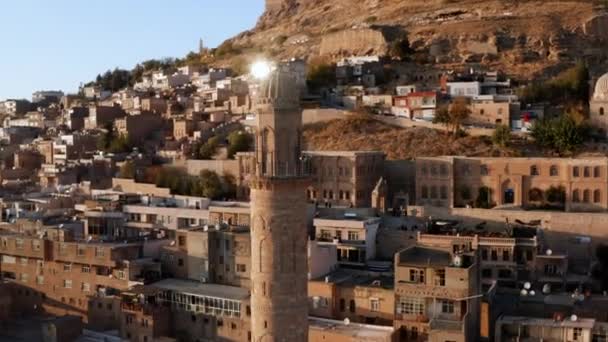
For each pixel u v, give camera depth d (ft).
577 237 405.80
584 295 350.43
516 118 630.74
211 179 586.86
